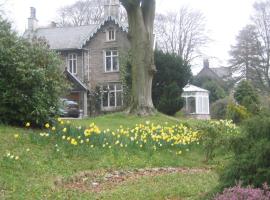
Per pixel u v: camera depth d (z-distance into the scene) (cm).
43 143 1522
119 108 4731
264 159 806
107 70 5081
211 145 1645
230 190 711
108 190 1152
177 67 3806
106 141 1662
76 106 3809
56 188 1138
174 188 1151
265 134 835
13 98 1725
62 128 1680
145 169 1530
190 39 6488
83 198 1041
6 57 1736
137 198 1046
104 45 5097
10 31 1891
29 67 1748
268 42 6462
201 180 1281
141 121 2514
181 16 6506
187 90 5391
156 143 1800
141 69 2762
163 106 3709
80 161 1472
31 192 1065
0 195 1012
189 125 2225
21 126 1759
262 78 6456
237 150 862
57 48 5109
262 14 6494
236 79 6638
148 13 2830
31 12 5534
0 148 1388
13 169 1239
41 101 1750
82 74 5125
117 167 1496
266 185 712
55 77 1834
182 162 1686
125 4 2770
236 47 6662
